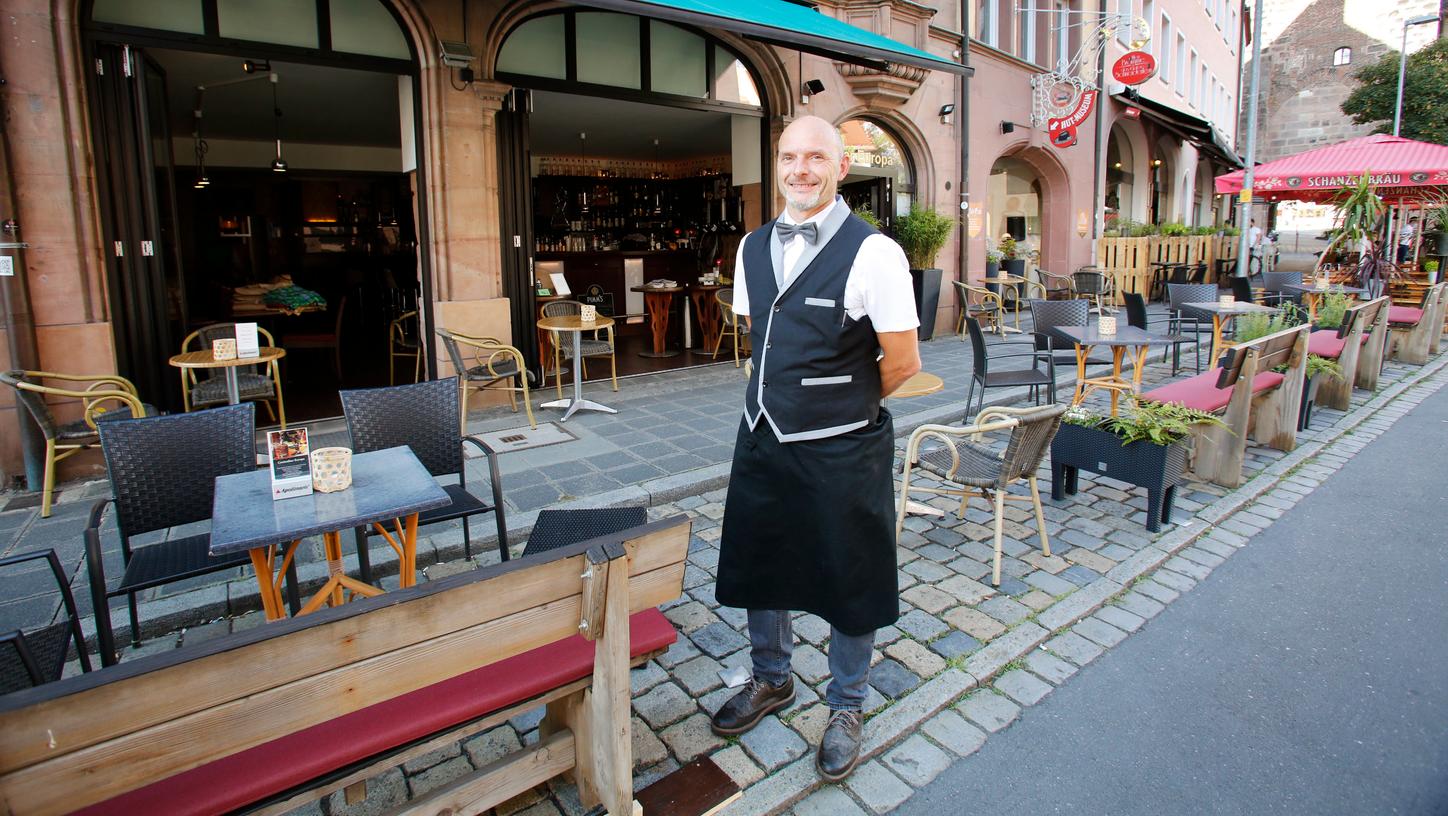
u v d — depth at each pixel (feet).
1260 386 17.29
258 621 10.69
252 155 39.65
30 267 15.80
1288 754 8.09
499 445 18.34
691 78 27.71
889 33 32.07
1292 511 14.84
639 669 9.45
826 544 7.25
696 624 10.52
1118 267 51.37
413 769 7.75
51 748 4.03
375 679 4.99
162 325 18.03
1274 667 9.69
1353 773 7.81
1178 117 57.98
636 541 5.96
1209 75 82.48
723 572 7.88
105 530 13.38
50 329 16.11
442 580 5.21
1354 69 111.04
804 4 29.14
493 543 12.84
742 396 23.81
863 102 33.09
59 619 10.34
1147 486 13.47
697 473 16.12
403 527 10.32
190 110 31.99
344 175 42.19
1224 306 25.77
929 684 9.13
